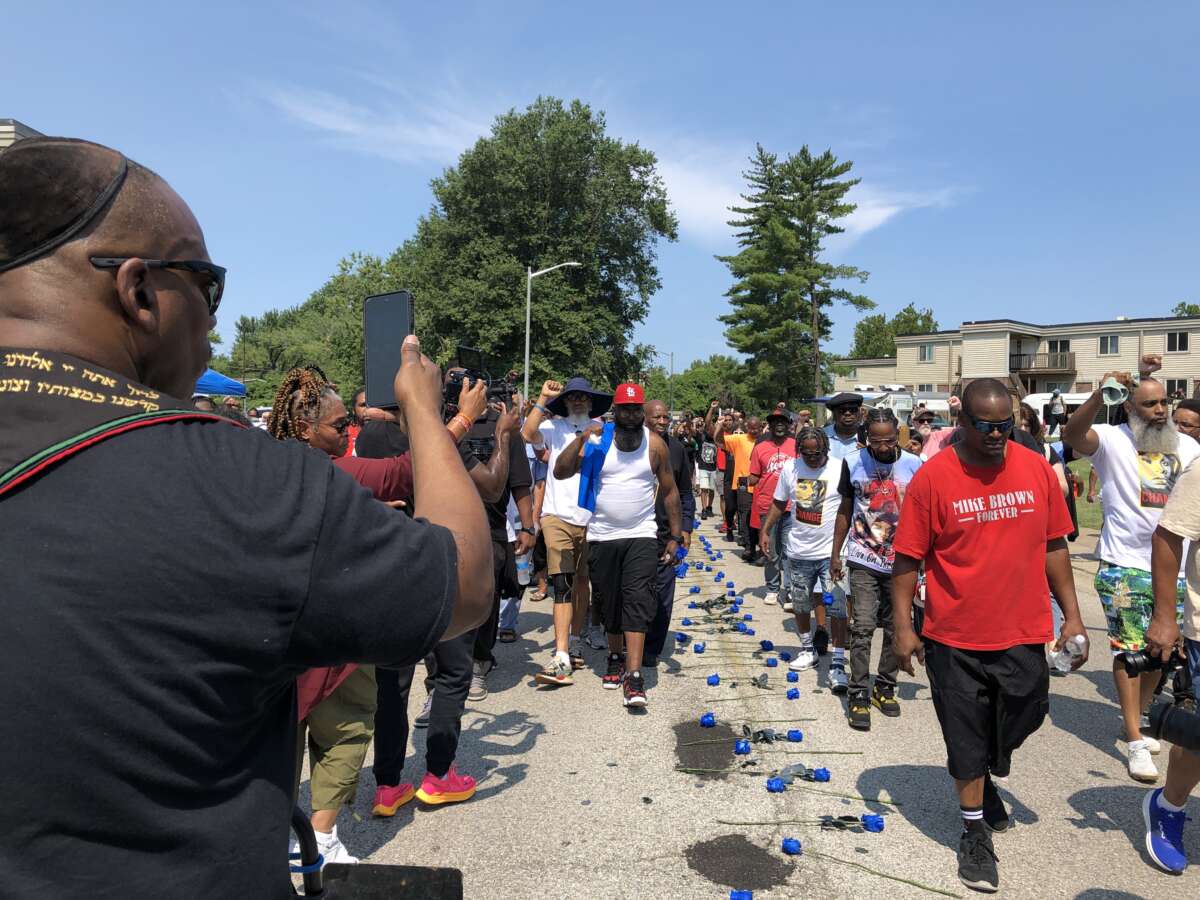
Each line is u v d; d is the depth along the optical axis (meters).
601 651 6.98
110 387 0.92
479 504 1.16
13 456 0.84
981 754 3.43
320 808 3.08
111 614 0.81
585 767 4.48
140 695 0.81
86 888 0.80
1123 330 48.12
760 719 5.22
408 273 48.66
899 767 4.48
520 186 42.66
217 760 0.89
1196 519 3.38
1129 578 4.44
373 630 0.94
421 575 0.98
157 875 0.84
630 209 46.81
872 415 5.25
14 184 0.93
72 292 0.95
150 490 0.85
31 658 0.78
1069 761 4.55
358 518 0.96
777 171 44.59
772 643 7.05
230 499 0.88
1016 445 3.55
